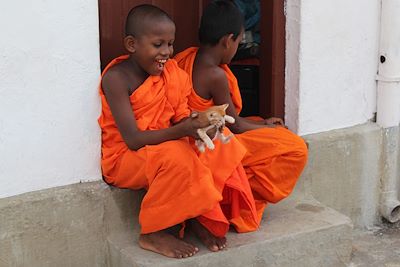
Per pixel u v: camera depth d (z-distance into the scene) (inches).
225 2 143.6
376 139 174.4
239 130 147.3
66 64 127.2
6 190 125.8
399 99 175.5
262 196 144.9
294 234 141.4
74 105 129.9
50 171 130.1
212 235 133.1
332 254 148.3
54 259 131.9
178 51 171.5
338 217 151.1
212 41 141.0
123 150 133.5
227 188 136.6
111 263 137.2
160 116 133.2
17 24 120.5
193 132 121.3
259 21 177.5
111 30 157.6
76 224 133.2
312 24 158.2
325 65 163.3
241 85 179.2
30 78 123.9
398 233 176.2
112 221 137.7
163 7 165.9
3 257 125.8
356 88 171.0
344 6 163.0
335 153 167.6
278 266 140.6
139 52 129.5
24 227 127.2
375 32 171.2
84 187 133.6
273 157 140.5
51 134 128.6
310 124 164.6
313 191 166.2
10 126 123.7
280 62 161.9
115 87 129.0
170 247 128.8
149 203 126.8
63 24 125.3
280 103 164.6
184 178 122.7
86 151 133.6
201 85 140.5
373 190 177.8
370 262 159.3
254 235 139.8
